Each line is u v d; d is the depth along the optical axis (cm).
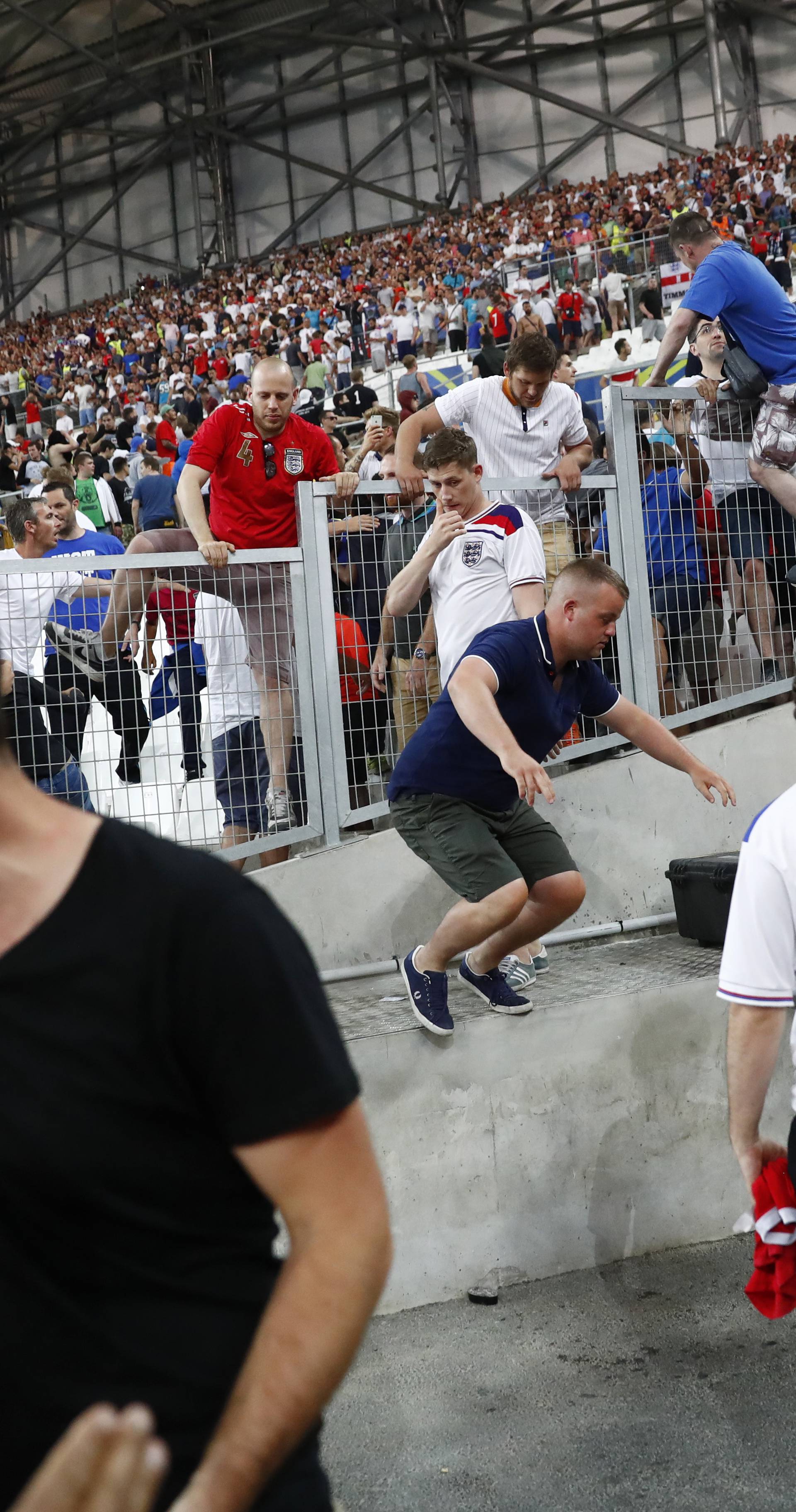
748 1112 196
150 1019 96
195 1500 91
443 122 2886
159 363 2417
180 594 374
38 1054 94
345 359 1972
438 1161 328
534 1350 297
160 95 3067
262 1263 107
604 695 321
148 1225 98
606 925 425
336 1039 103
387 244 2662
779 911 192
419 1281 326
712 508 448
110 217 3269
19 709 355
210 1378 99
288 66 3038
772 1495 232
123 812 368
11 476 1515
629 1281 332
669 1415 264
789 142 2356
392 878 401
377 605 402
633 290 1532
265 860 399
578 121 2777
